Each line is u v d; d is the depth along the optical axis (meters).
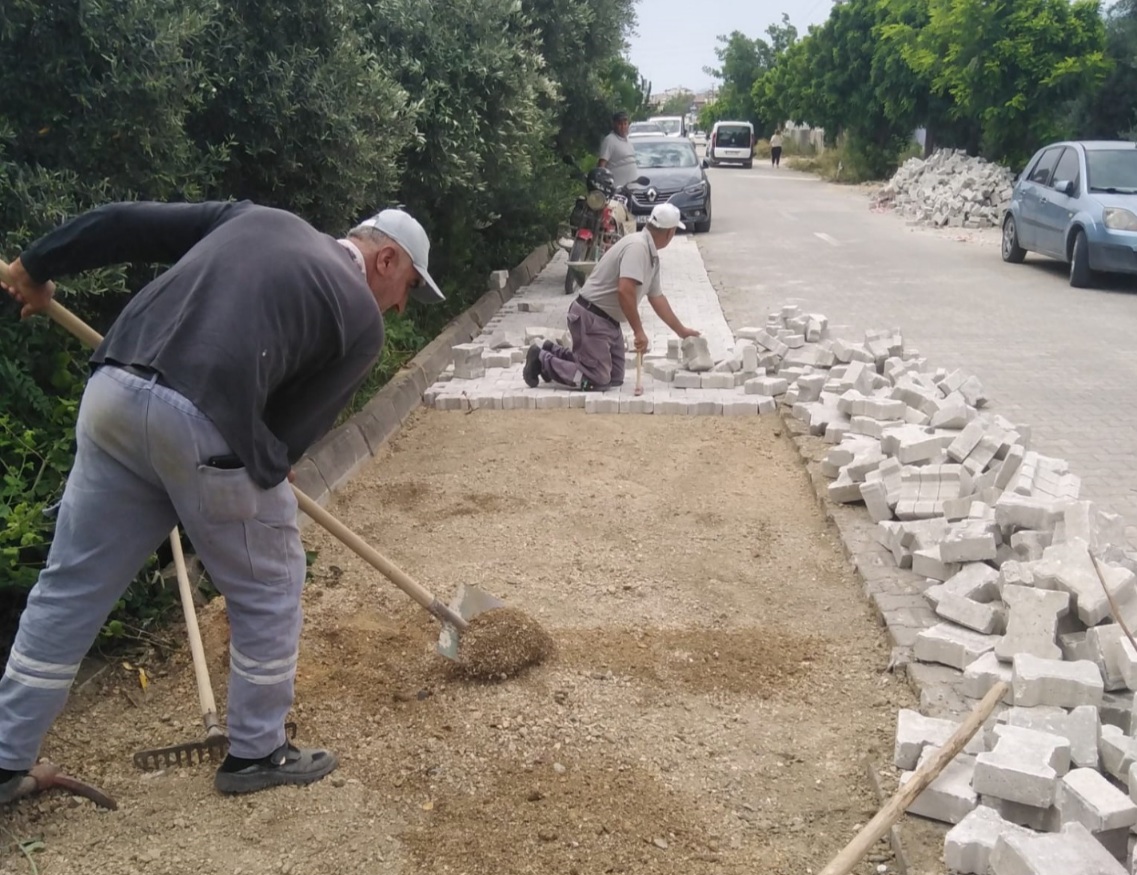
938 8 24.95
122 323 3.06
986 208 21.84
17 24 4.43
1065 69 22.47
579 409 7.95
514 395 7.97
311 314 3.05
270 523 3.19
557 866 3.09
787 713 3.90
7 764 3.18
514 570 5.11
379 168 6.82
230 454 2.98
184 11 4.91
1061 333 10.76
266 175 6.30
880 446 6.11
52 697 3.17
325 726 3.78
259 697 3.32
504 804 3.36
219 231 3.11
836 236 20.02
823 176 40.59
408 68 8.47
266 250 3.03
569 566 5.16
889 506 5.44
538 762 3.58
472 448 7.04
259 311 2.97
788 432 7.17
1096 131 26.17
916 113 30.61
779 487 6.31
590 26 13.82
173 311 3.00
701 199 19.89
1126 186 14.20
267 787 3.42
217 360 2.92
